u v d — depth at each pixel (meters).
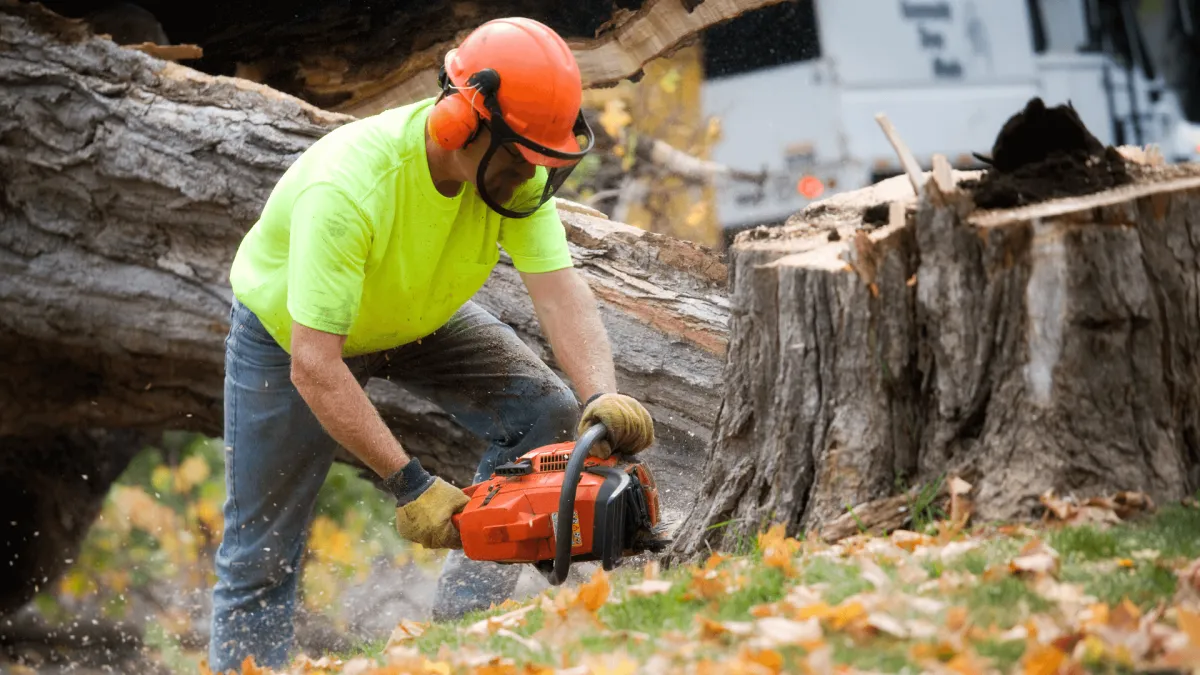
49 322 7.77
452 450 7.57
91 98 7.46
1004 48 12.64
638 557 6.15
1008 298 4.27
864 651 3.09
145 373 8.09
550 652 3.55
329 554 13.18
